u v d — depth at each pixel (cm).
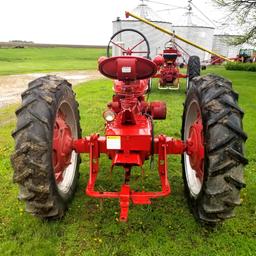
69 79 1492
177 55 1034
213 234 296
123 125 315
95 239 288
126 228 303
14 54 3731
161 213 327
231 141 259
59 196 300
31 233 296
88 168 428
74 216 321
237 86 1259
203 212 284
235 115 267
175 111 736
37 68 2092
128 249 277
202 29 2564
